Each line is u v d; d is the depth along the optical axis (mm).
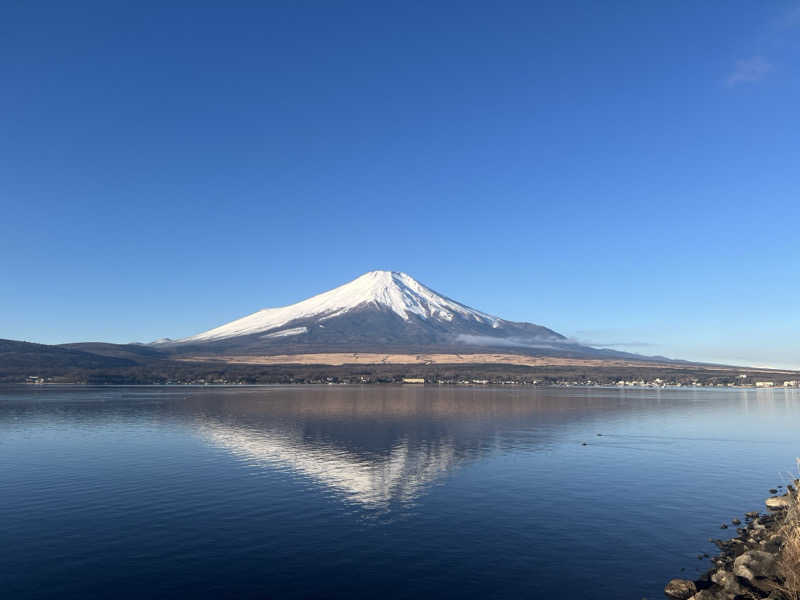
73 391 179875
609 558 24734
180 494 36281
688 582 21250
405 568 23500
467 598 20578
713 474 43344
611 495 36312
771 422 84625
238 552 25344
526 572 23094
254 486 38625
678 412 102938
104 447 56562
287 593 20969
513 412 100812
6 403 120250
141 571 23062
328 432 69188
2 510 32312
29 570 23094
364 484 39344
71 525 29312
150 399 136250
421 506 33375
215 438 63281
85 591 21031
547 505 33750
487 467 45812
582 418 89812
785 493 36031
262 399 137375
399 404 120812
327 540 27047
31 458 49969
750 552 22812
